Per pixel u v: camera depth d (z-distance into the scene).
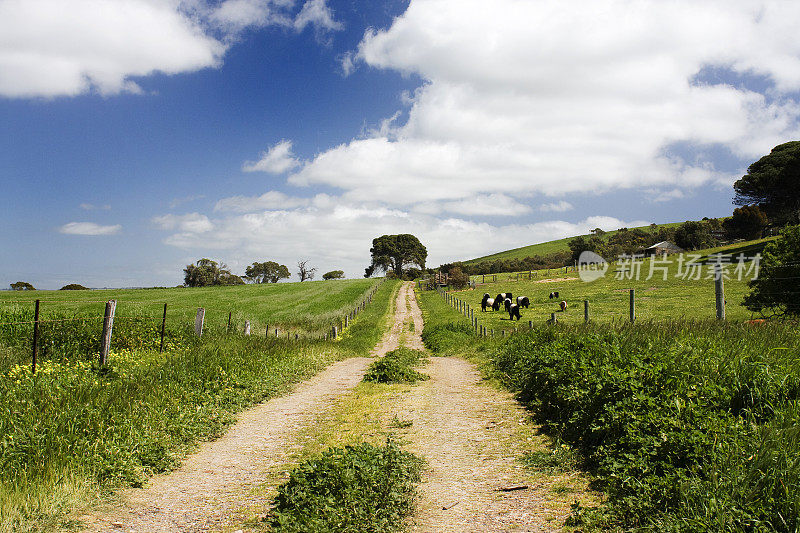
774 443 4.08
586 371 6.99
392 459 5.41
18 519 4.49
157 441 6.85
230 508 5.02
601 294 40.84
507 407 8.68
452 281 70.38
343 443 7.08
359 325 36.62
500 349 14.91
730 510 3.52
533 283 61.34
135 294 61.00
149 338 14.30
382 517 4.35
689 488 3.91
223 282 101.50
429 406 9.27
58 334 12.95
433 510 4.66
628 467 4.68
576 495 4.75
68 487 5.12
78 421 6.59
